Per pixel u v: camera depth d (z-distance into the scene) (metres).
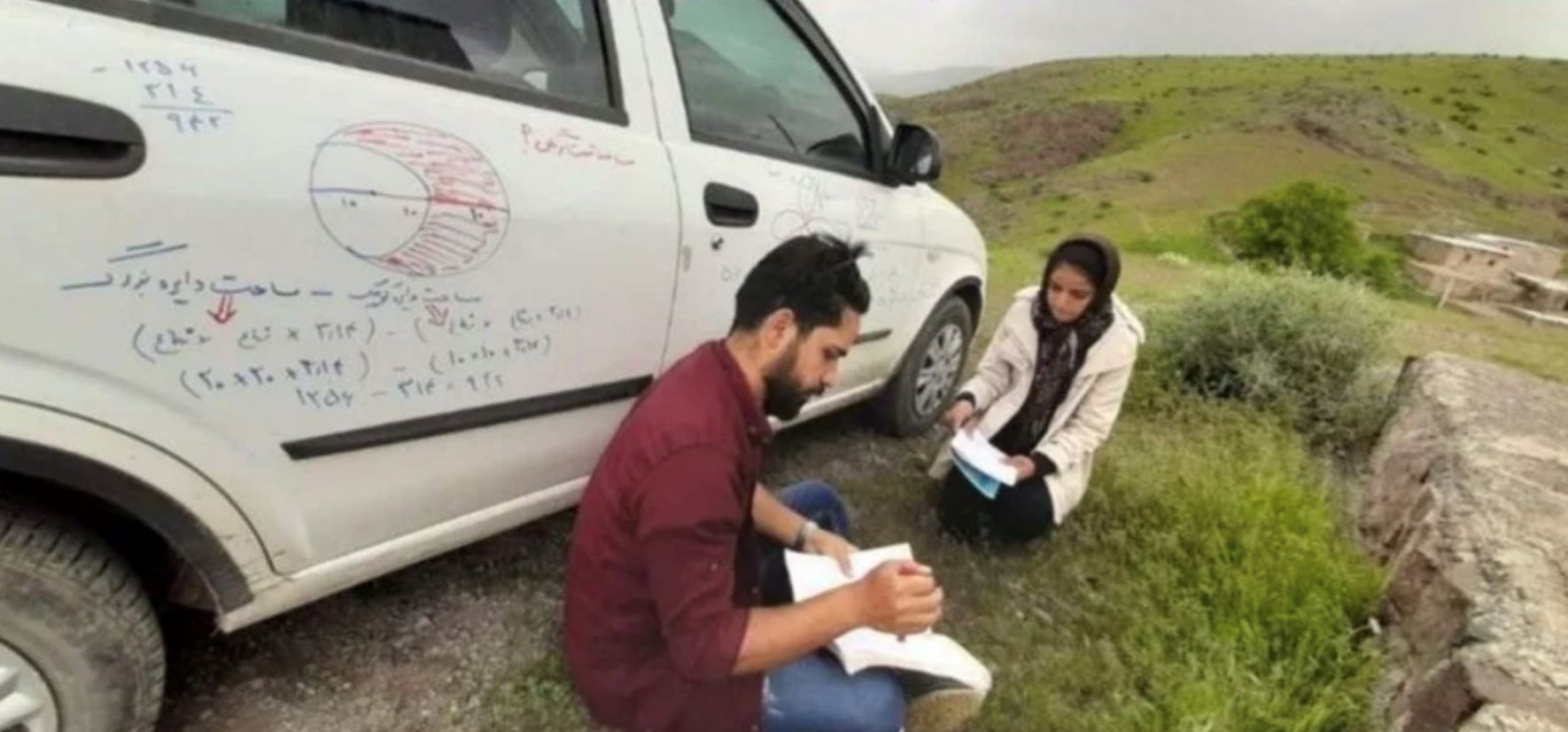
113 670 1.38
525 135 1.66
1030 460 2.62
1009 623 2.47
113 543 1.47
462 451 1.73
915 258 3.05
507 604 2.24
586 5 1.84
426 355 1.58
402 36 1.53
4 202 1.08
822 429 3.54
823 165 2.55
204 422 1.33
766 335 1.34
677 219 1.96
